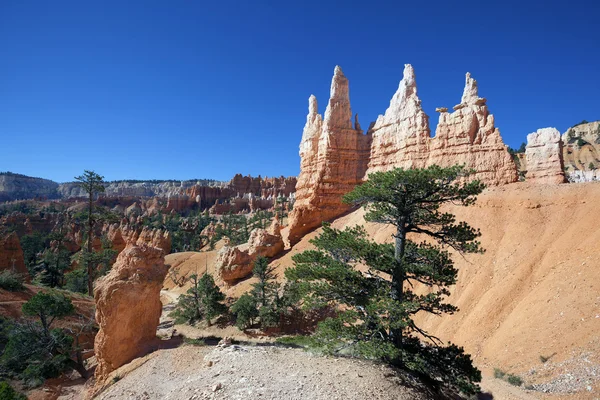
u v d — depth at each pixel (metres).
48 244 105.06
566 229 32.16
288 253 53.50
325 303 19.17
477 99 44.56
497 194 39.47
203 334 39.72
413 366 16.30
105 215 54.41
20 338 28.53
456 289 33.19
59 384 26.91
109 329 23.14
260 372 15.63
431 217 18.84
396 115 54.53
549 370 21.19
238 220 133.50
